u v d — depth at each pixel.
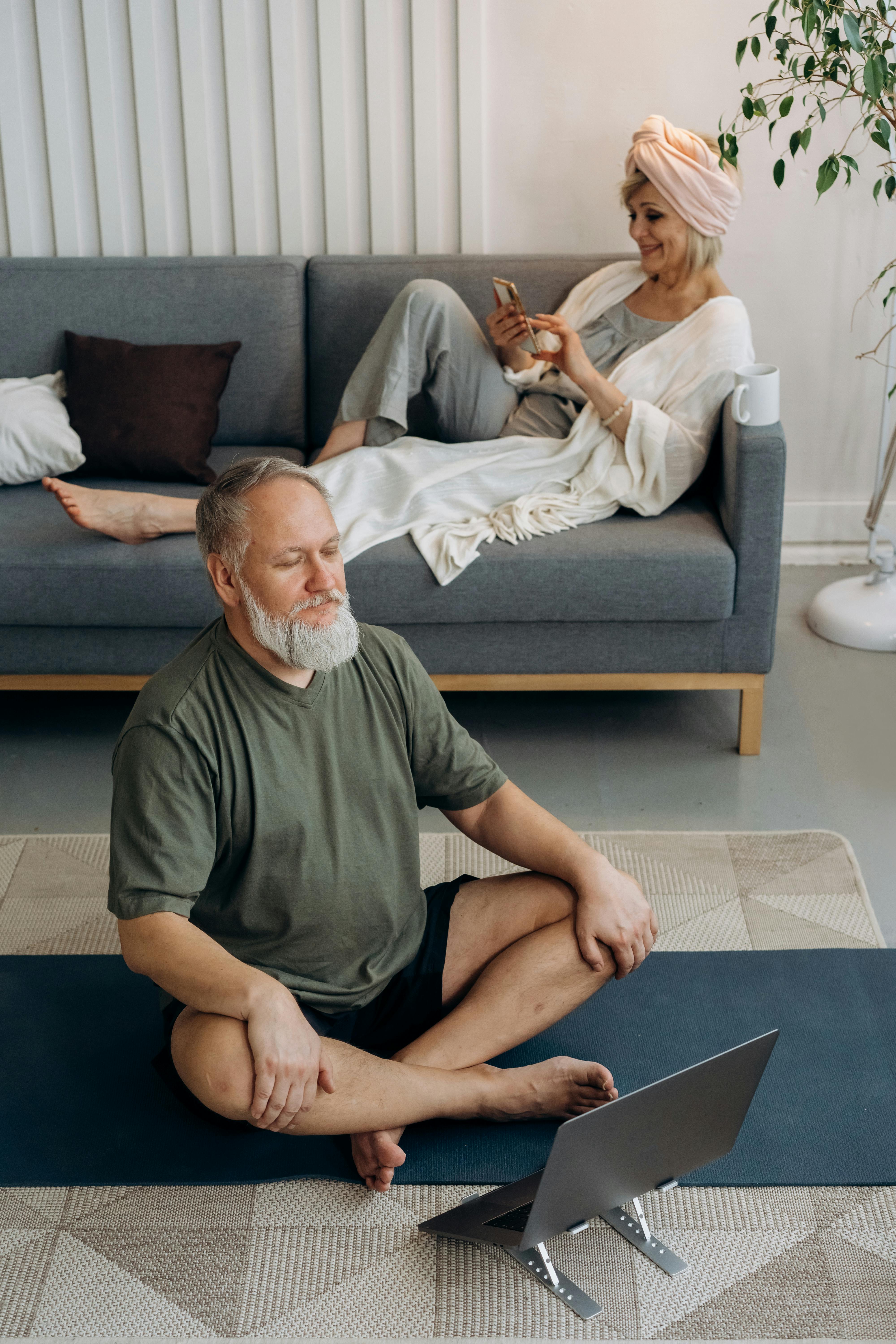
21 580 2.47
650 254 2.71
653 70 3.06
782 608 3.24
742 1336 1.40
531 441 2.69
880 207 3.15
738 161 3.12
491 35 3.03
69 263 3.02
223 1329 1.42
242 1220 1.55
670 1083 1.31
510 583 2.46
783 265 3.22
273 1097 1.39
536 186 3.18
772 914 2.10
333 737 1.56
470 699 2.86
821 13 2.78
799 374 3.34
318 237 3.23
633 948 1.64
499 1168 1.61
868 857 2.27
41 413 2.84
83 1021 1.88
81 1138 1.67
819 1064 1.77
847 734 2.68
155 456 2.83
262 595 1.45
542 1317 1.43
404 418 2.68
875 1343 1.39
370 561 2.48
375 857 1.60
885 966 1.96
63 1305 1.45
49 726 2.77
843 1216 1.54
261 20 3.02
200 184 3.17
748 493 2.41
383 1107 1.51
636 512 2.65
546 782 2.52
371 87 3.05
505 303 2.97
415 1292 1.46
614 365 2.77
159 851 1.46
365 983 1.65
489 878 1.77
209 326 2.99
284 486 1.47
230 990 1.41
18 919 2.12
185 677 1.50
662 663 2.55
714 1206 1.56
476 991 1.65
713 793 2.47
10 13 3.04
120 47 3.06
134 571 2.46
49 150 3.15
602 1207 1.47
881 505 3.06
